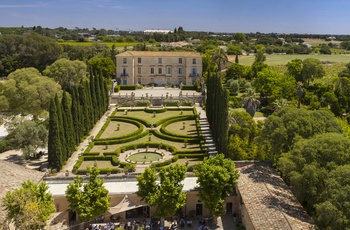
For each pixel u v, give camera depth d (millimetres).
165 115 108438
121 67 148375
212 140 84125
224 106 67750
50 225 46125
